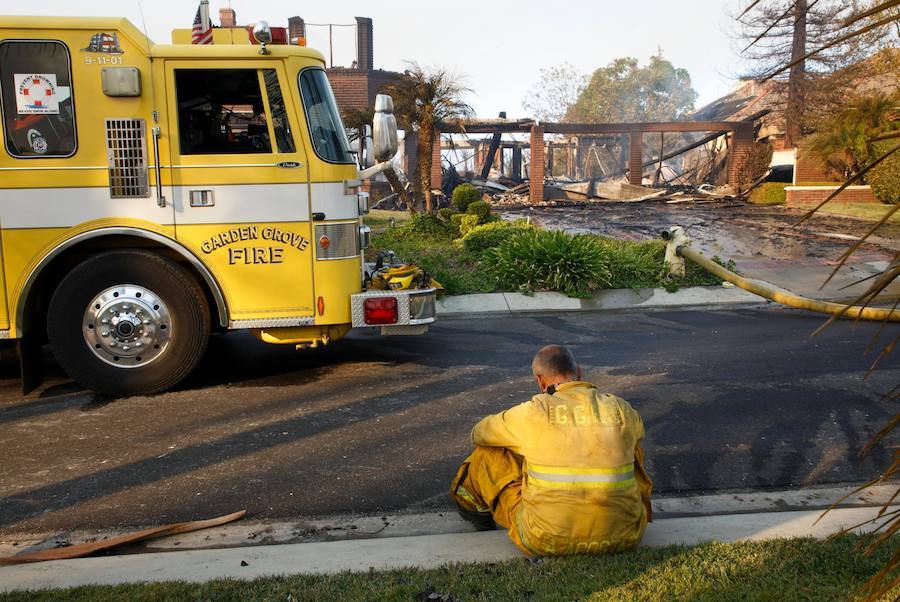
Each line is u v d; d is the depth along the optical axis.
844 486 4.62
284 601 3.08
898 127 2.15
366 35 33.47
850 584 3.05
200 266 6.59
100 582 3.32
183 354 6.66
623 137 43.41
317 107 6.77
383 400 6.48
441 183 32.94
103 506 4.46
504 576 3.21
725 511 4.30
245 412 6.20
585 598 2.99
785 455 5.11
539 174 31.22
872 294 1.81
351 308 6.95
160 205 6.50
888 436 5.39
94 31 6.34
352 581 3.25
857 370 7.12
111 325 6.54
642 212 25.78
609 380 7.00
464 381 7.05
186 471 4.96
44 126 6.36
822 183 25.58
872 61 15.55
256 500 4.52
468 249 14.16
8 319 6.39
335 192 6.79
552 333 9.34
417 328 7.16
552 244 11.78
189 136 6.57
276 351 8.45
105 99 6.39
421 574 3.29
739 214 23.53
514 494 3.56
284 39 6.82
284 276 6.75
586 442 3.28
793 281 12.16
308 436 5.60
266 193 6.65
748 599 2.96
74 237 6.42
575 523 3.26
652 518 3.72
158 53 6.43
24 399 6.67
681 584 3.08
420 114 20.70
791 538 3.53
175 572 3.43
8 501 4.54
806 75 24.97
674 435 5.52
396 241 16.56
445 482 4.75
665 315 10.49
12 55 6.30
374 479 4.80
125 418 6.08
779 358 7.66
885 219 1.70
